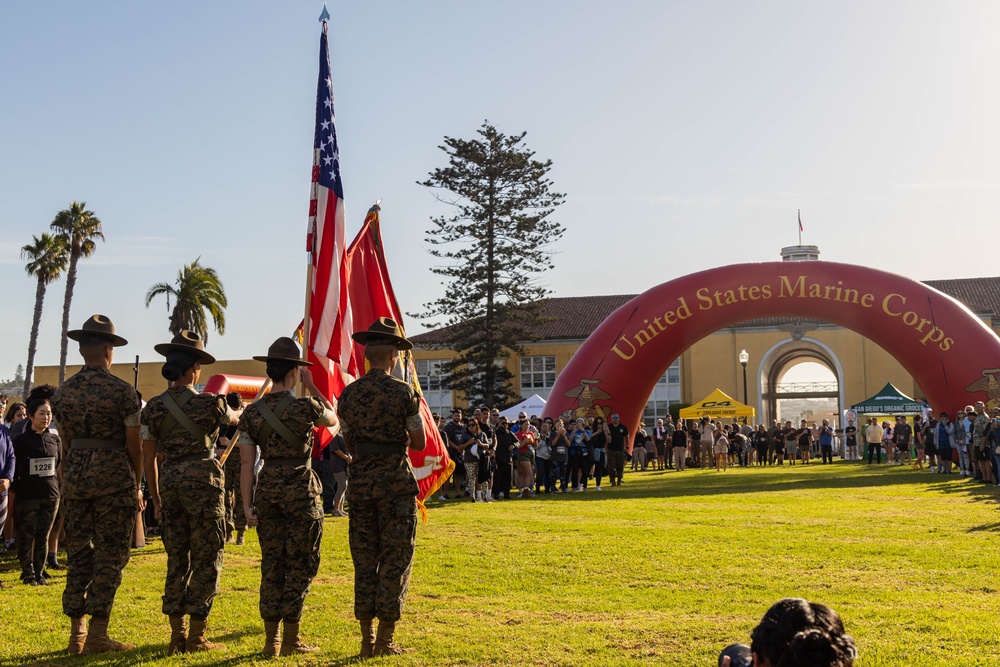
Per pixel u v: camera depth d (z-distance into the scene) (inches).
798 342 2116.1
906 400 1526.8
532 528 534.6
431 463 461.4
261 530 258.8
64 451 271.0
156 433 266.2
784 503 673.0
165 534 264.2
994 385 999.6
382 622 256.8
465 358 1969.7
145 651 263.1
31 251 2177.7
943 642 259.0
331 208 431.2
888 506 631.2
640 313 1103.0
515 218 1929.1
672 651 253.1
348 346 428.1
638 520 573.0
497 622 293.4
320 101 441.1
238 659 251.6
